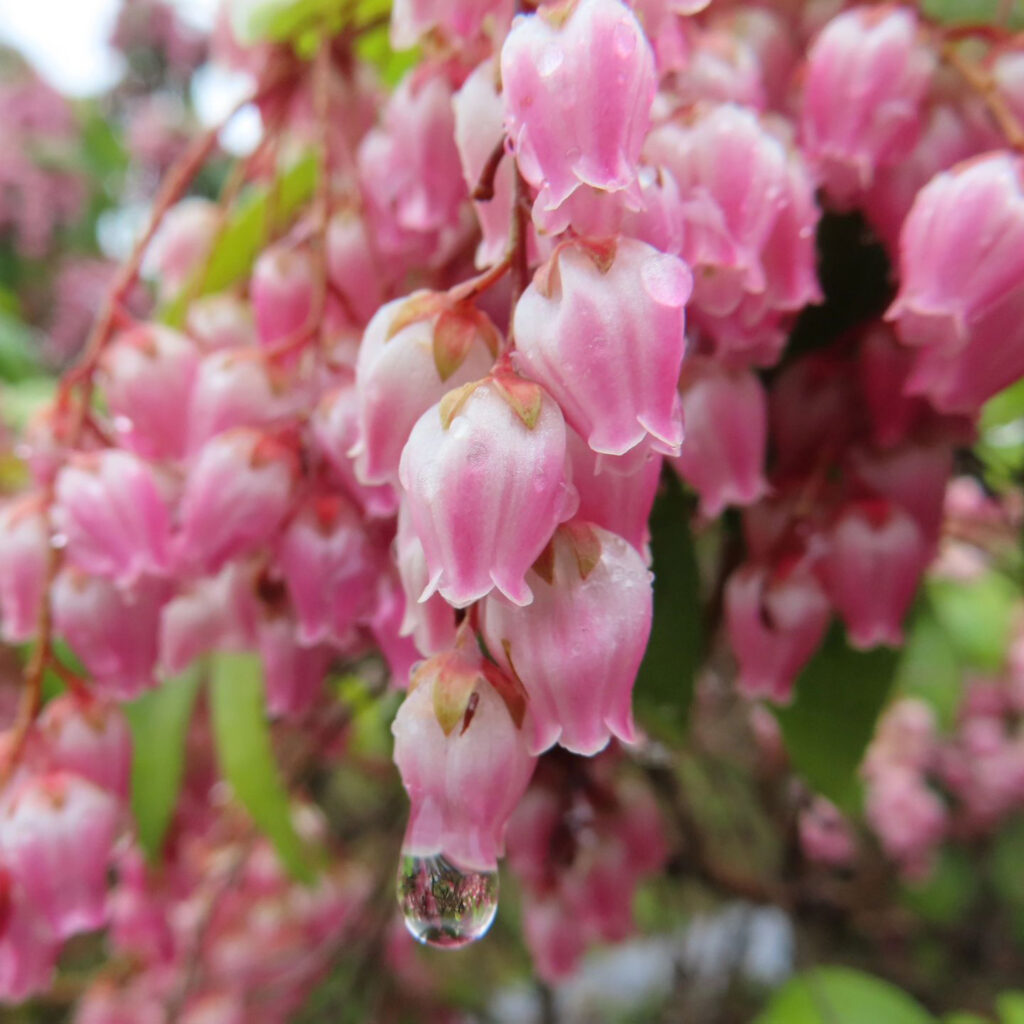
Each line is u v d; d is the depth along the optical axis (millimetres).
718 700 128
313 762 109
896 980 193
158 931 80
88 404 61
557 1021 175
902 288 49
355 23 68
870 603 59
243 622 62
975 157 51
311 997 135
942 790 213
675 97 51
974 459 88
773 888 125
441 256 57
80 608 60
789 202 48
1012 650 193
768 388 65
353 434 52
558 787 71
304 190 77
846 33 52
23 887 58
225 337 66
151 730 80
